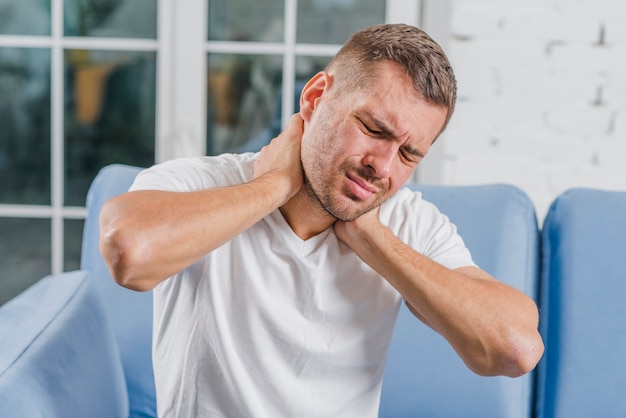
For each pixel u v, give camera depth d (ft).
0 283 9.30
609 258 5.44
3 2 8.89
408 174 3.93
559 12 8.18
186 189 3.99
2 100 9.06
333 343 4.20
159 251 3.55
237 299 4.09
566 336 5.34
